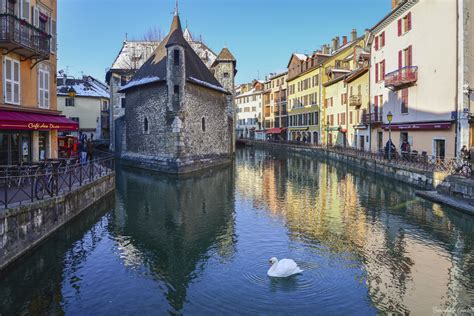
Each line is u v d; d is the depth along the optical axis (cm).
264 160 4241
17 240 942
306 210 1644
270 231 1325
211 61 5441
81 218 1405
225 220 1480
